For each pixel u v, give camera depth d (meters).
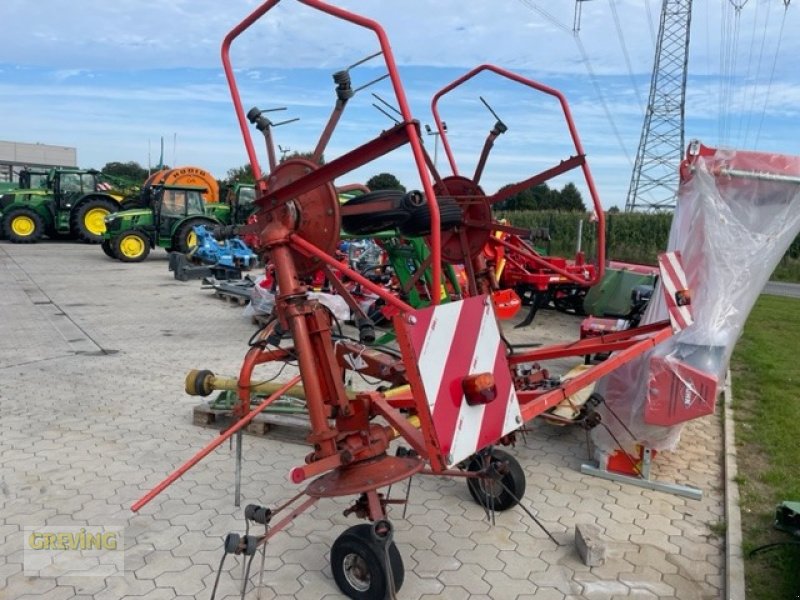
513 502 4.03
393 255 6.18
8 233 22.08
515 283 10.10
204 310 11.23
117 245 18.23
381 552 2.97
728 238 4.19
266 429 5.24
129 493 4.19
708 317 4.18
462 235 4.67
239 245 14.68
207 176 23.33
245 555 3.03
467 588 3.25
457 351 2.85
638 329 4.36
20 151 59.62
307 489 3.18
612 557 3.57
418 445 3.01
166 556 3.48
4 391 6.28
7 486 4.25
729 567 3.42
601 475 4.61
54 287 13.48
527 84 4.37
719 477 4.63
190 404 6.00
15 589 3.17
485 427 2.96
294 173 3.43
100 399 6.11
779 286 20.19
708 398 4.00
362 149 2.85
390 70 2.76
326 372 3.16
